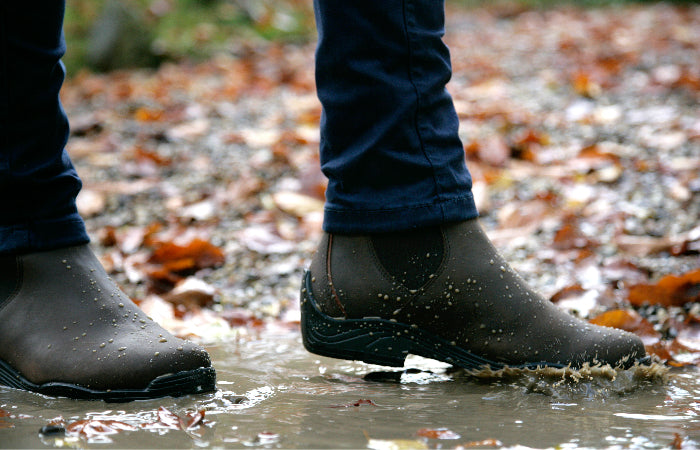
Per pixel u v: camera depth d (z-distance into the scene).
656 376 1.44
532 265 2.44
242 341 1.88
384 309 1.50
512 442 1.08
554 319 1.49
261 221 3.09
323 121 1.51
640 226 2.78
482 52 8.45
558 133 4.27
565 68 6.70
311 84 6.42
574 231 2.58
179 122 5.09
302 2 11.16
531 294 1.51
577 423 1.18
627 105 4.85
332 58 1.44
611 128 4.25
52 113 1.45
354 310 1.51
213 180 3.74
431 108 1.46
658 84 5.38
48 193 1.46
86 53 8.00
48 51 1.42
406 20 1.42
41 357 1.38
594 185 3.32
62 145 1.48
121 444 1.06
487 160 3.74
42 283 1.45
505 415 1.23
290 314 2.11
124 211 3.33
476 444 1.07
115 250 2.78
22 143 1.42
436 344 1.51
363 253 1.50
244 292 2.36
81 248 1.50
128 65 7.96
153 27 8.66
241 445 1.06
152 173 3.90
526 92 5.67
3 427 1.15
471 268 1.48
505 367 1.46
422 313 1.49
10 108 1.39
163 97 6.11
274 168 3.86
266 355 1.72
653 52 7.25
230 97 6.07
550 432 1.13
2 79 1.38
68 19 8.58
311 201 3.26
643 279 2.24
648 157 3.64
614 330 1.48
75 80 7.23
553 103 5.12
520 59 7.60
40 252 1.46
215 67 7.74
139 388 1.31
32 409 1.27
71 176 1.49
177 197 3.46
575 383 1.40
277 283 2.43
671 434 1.12
